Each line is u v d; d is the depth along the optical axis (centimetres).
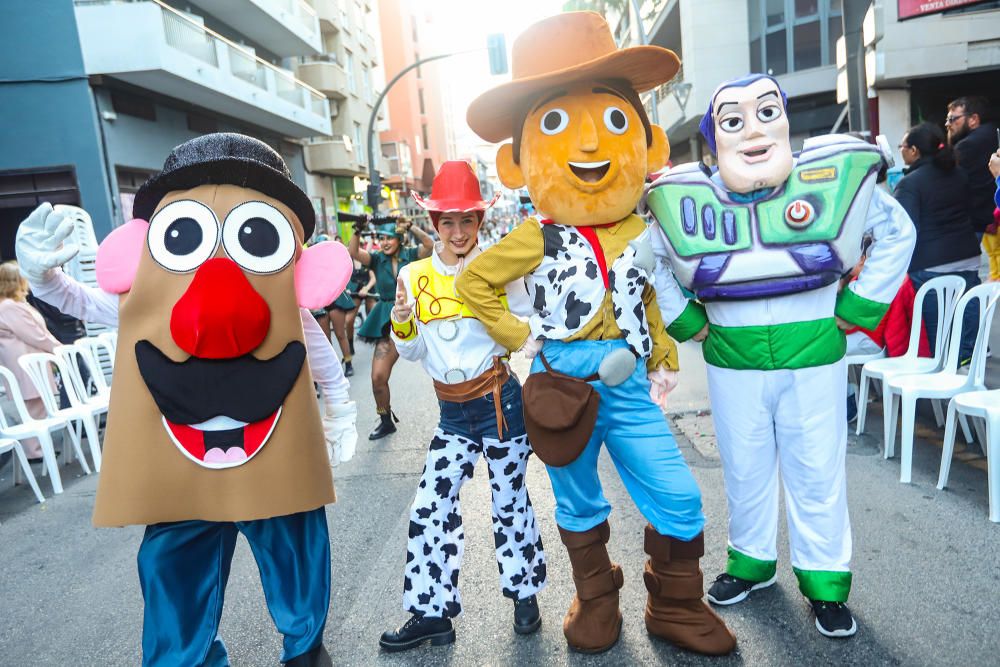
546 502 400
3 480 552
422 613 266
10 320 566
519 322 246
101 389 604
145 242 212
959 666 228
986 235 585
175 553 220
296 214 231
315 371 246
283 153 2227
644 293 255
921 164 504
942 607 260
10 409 739
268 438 214
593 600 253
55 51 1240
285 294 221
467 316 266
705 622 243
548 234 240
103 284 212
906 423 381
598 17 246
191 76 1374
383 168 3638
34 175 1265
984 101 542
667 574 243
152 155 1457
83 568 372
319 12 2559
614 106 241
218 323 202
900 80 1338
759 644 248
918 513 341
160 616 215
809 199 236
